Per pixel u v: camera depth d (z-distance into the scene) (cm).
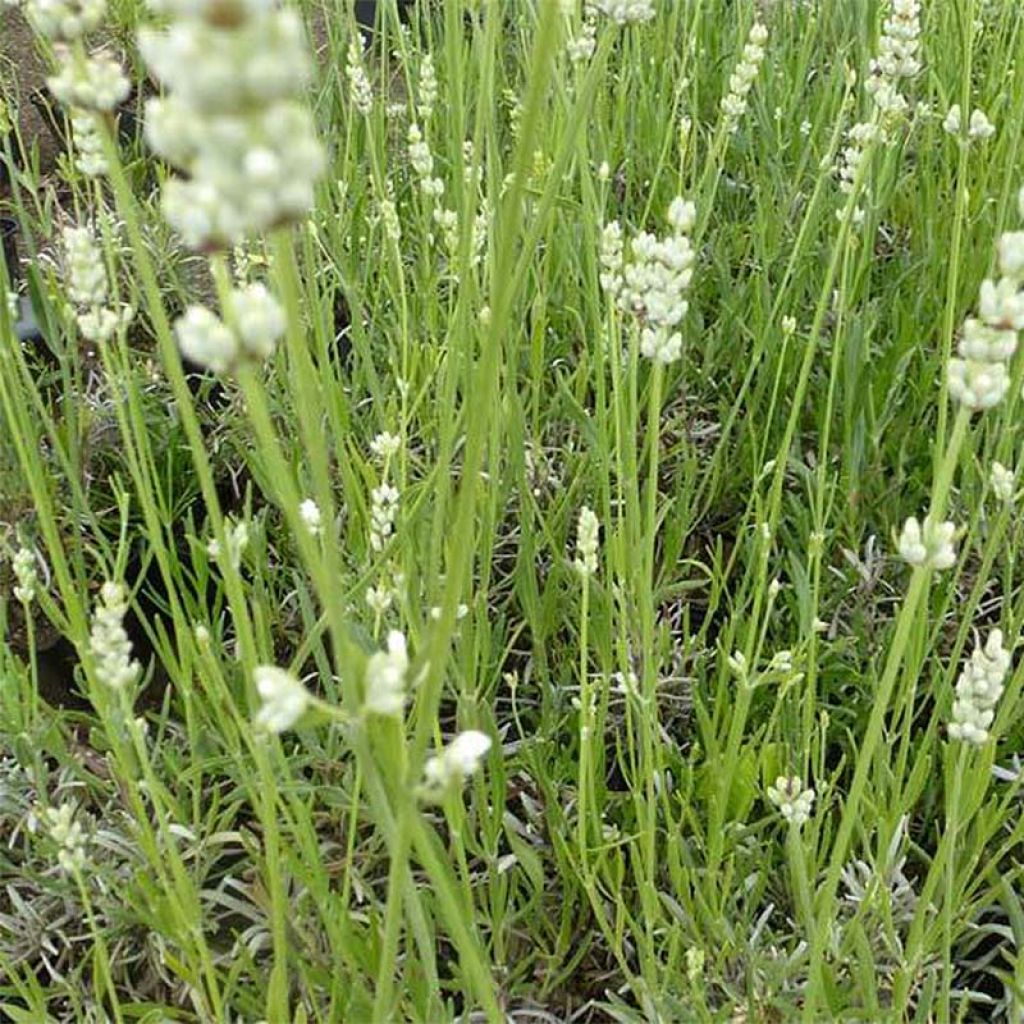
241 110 24
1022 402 75
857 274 77
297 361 33
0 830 73
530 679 77
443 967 65
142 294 92
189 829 64
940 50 104
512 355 66
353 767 66
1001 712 56
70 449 79
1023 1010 58
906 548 41
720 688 65
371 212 97
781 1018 61
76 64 39
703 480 81
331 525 34
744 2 106
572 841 65
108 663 46
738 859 64
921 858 69
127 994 67
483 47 61
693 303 92
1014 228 85
